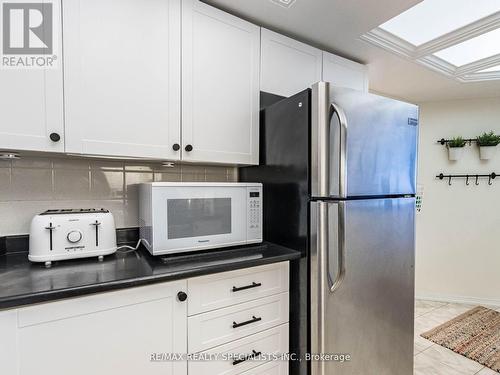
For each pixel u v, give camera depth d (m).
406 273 1.55
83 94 1.12
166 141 1.30
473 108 2.96
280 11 1.48
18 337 0.82
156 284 1.03
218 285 1.17
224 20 1.45
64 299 0.88
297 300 1.37
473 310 2.75
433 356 1.98
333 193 1.26
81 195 1.44
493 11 1.54
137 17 1.22
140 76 1.23
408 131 1.52
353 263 1.32
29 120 1.03
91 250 1.18
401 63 2.09
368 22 1.57
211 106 1.42
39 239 1.09
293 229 1.40
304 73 1.75
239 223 1.41
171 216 1.23
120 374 0.97
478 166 2.92
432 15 1.58
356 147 1.31
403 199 1.51
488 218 2.89
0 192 1.27
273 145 1.53
